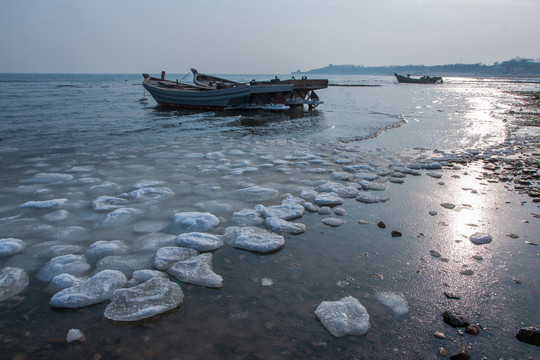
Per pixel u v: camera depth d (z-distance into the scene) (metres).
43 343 2.08
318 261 3.06
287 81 17.34
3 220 3.93
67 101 22.16
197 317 2.32
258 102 16.20
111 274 2.77
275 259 3.09
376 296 2.58
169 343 2.08
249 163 6.76
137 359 1.95
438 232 3.67
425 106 20.45
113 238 3.51
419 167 6.42
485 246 3.36
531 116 15.27
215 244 3.28
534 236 3.59
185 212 4.07
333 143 8.90
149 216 4.05
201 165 6.55
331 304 2.43
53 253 3.21
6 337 2.13
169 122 12.72
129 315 2.31
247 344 2.08
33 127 11.30
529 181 5.51
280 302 2.49
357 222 3.91
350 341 2.12
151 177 5.73
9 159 7.01
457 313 2.36
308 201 4.58
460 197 4.78
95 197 4.76
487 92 42.25
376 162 6.85
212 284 2.68
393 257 3.15
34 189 5.10
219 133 10.51
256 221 3.87
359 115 15.16
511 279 2.81
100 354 1.99
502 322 2.32
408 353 2.04
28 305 2.45
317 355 2.00
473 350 2.07
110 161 6.90
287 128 11.47
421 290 2.66
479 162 6.94
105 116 14.37
